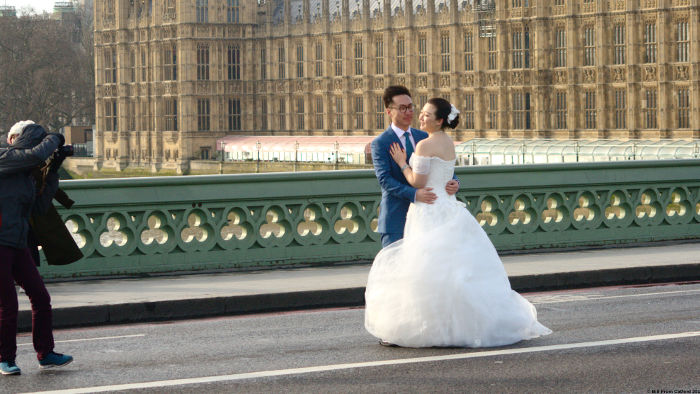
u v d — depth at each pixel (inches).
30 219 495.2
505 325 522.9
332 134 4968.0
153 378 469.1
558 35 4037.9
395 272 522.3
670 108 3718.0
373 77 4761.3
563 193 921.5
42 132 478.3
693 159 972.6
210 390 443.8
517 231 905.5
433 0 4468.5
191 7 5147.6
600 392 427.8
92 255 770.2
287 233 831.7
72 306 627.5
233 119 5251.0
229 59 5231.3
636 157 3516.2
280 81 5142.7
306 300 686.5
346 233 851.4
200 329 607.5
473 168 884.6
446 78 4451.3
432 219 518.3
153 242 790.5
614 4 3843.5
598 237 936.3
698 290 730.8
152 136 5403.5
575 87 3983.8
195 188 799.1
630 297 698.8
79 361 513.3
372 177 855.1
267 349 535.5
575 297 704.4
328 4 4953.3
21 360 519.5
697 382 443.2
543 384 441.4
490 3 4210.1
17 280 482.9
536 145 3860.7
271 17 5167.3
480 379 452.1
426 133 548.1
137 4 5462.6
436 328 516.1
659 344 524.4
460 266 515.5
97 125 5689.0
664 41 3698.3
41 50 6510.8
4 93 6446.9
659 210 964.6
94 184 764.6
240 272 800.9
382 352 518.0
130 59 5521.7
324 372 474.0
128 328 617.0
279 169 4827.8
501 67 4195.4
